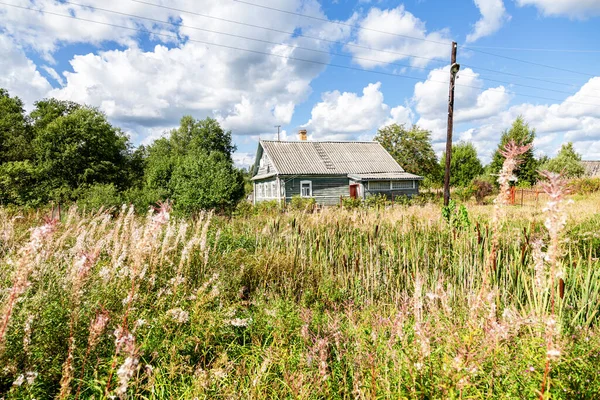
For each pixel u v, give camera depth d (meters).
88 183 31.20
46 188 25.75
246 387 2.69
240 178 15.54
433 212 8.91
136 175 39.56
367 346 2.92
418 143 41.44
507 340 2.15
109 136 36.00
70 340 2.42
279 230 8.19
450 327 2.46
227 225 9.23
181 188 14.20
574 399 1.92
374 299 5.42
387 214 9.52
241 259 5.92
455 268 5.59
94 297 3.25
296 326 3.73
